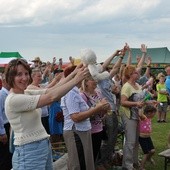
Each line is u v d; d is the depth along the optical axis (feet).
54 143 24.35
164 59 87.92
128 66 21.44
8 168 18.45
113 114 20.51
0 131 17.74
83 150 15.98
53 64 33.42
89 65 12.00
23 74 11.28
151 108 21.84
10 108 11.16
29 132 11.30
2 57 75.66
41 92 11.95
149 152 22.27
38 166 11.40
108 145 20.49
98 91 19.44
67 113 16.08
